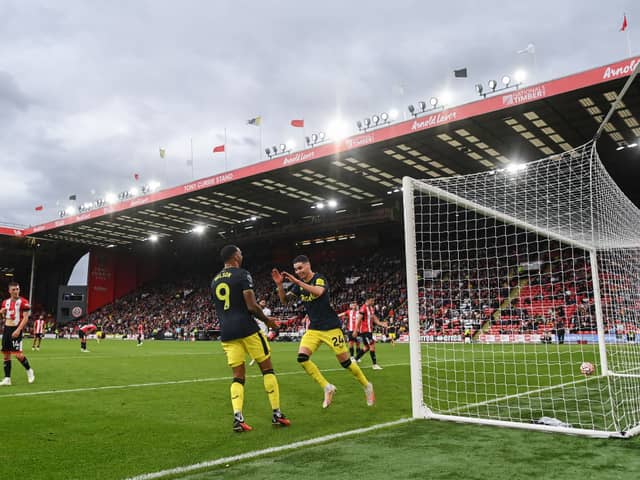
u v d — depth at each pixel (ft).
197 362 45.39
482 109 65.77
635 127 70.18
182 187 107.34
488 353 56.08
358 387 26.55
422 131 72.23
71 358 51.01
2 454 12.91
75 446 13.75
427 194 22.90
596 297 31.07
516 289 83.97
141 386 26.94
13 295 27.96
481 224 83.30
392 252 139.44
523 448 12.89
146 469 11.51
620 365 34.94
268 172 92.32
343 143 81.35
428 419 17.20
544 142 77.20
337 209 127.24
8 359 27.50
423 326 84.58
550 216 33.94
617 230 26.32
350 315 46.52
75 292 156.66
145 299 163.43
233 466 11.53
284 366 40.42
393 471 10.84
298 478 10.44
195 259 175.01
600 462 11.46
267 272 154.40
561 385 25.85
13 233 143.23
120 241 159.74
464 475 10.48
